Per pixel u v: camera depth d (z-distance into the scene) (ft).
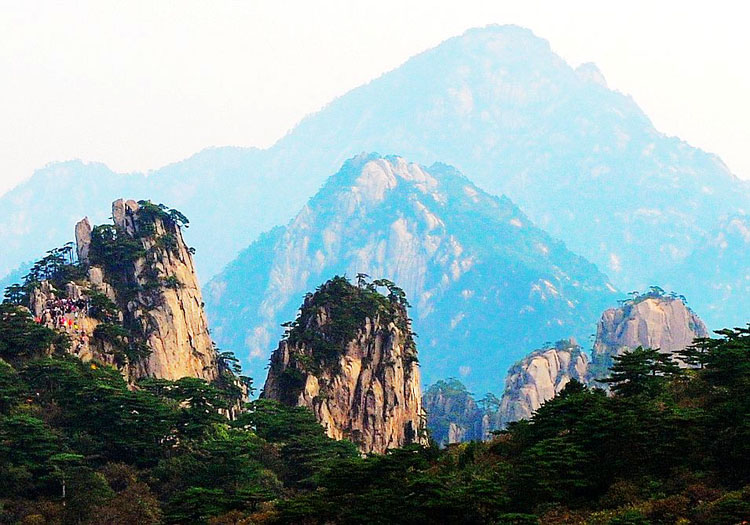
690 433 352.49
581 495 350.84
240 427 616.39
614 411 378.53
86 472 495.00
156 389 649.61
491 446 427.33
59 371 606.96
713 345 447.01
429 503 339.57
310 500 381.40
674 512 307.37
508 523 322.34
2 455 494.18
